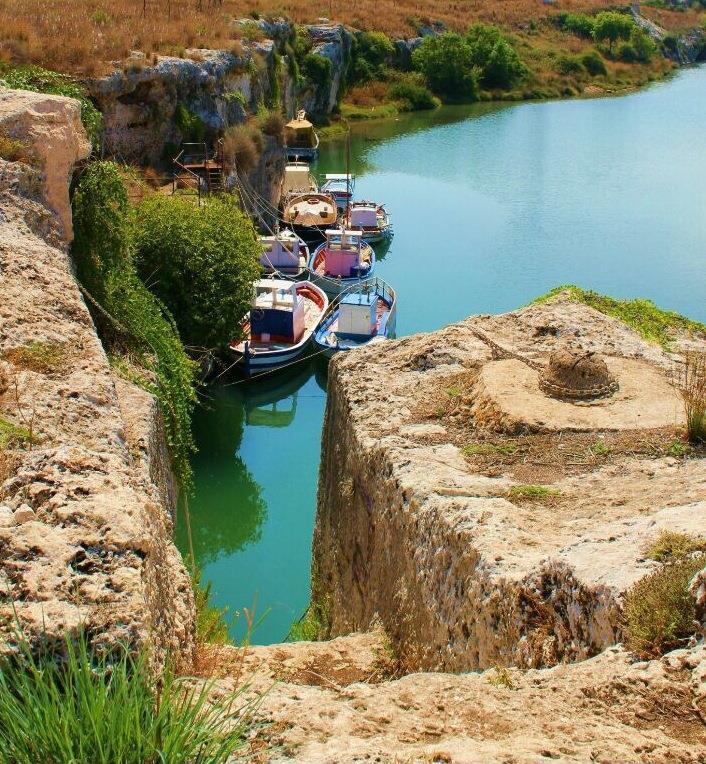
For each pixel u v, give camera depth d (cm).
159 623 749
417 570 1152
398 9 9112
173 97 4222
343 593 1543
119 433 1159
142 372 1900
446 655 1023
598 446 1324
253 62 5209
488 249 4441
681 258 4291
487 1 10769
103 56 4019
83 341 1345
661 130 7125
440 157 6297
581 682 722
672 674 700
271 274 3884
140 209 2992
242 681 810
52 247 1620
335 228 4653
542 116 7750
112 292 1981
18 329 1299
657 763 610
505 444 1352
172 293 2923
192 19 5203
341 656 1160
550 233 4659
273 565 2244
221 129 4481
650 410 1425
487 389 1480
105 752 508
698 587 749
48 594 684
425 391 1564
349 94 7819
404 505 1228
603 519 1070
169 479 1761
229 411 3119
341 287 3925
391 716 700
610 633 777
